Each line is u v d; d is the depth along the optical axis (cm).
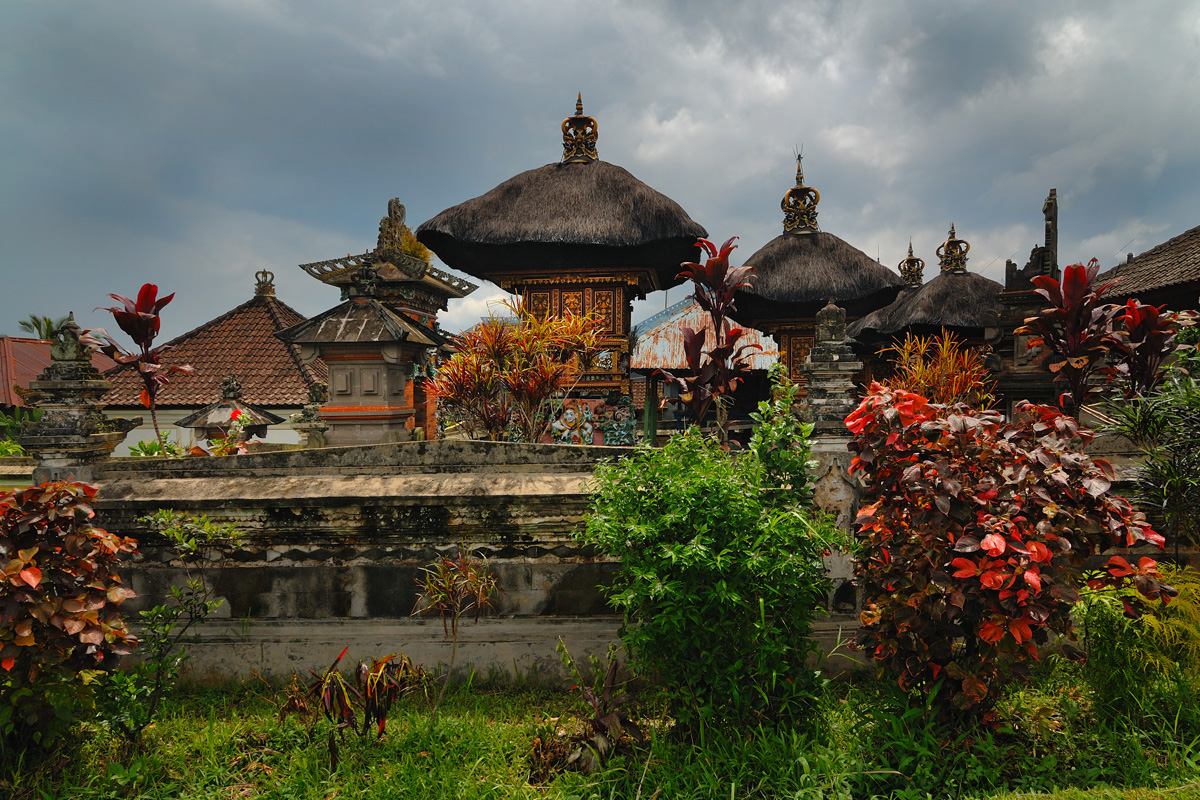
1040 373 715
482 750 312
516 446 420
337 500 391
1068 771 279
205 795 284
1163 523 397
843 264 1266
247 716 355
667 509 308
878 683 361
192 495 399
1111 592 312
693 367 530
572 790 279
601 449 415
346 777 291
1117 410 407
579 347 634
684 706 313
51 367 414
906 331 1423
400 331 718
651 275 1070
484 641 397
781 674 315
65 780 288
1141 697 305
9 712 277
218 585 406
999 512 285
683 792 274
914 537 296
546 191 966
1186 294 952
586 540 345
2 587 264
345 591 403
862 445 319
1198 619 318
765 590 302
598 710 299
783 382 412
